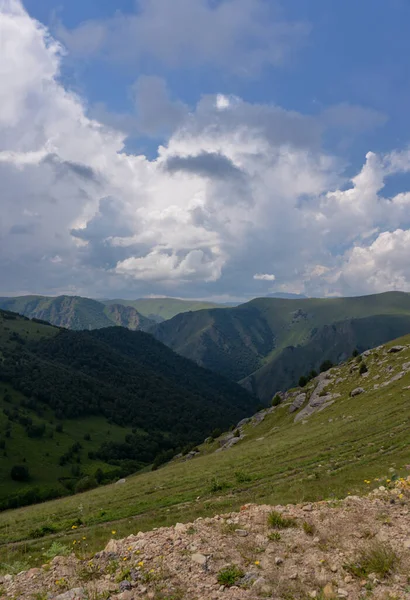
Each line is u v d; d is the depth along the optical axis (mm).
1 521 33156
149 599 8156
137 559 10062
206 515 20250
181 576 9008
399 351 78312
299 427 62531
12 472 147750
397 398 51094
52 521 27641
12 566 12305
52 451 182125
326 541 9906
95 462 181125
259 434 81688
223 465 38031
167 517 21141
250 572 8766
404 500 11922
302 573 8586
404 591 7445
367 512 11383
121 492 34938
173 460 117688
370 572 8297
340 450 32906
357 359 90000
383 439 33125
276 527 11133
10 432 184375
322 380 88688
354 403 62188
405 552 8844
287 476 27938
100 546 14664
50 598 8820
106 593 8641
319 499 18578
